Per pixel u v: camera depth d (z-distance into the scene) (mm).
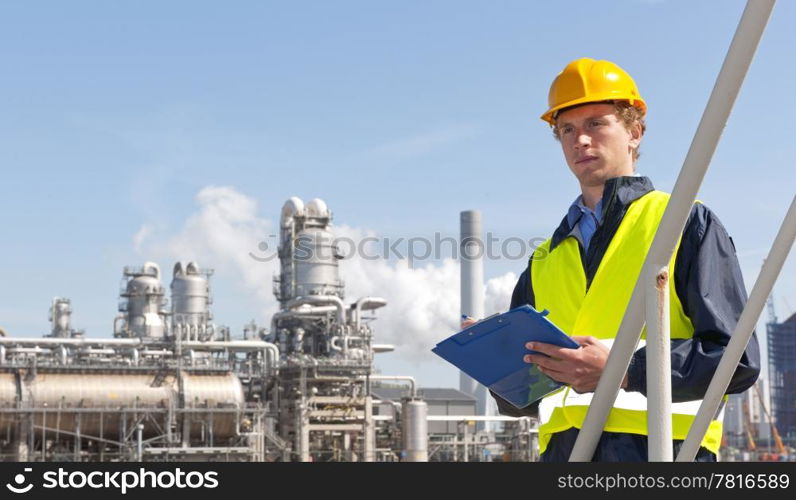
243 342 91688
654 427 3793
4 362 85188
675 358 4574
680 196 3551
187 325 91875
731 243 4934
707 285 4703
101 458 83312
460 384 163250
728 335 4598
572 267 5559
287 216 99688
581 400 5176
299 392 88438
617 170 5477
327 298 93562
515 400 5273
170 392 86875
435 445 98438
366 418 91062
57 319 102250
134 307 97875
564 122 5547
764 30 3145
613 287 5227
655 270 3775
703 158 3426
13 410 81938
